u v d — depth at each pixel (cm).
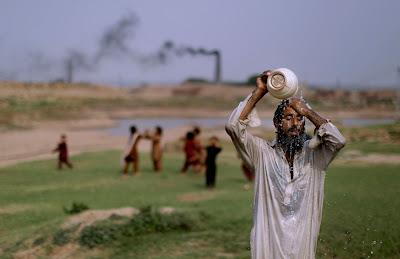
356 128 2025
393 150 1741
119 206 2111
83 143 6406
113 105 14450
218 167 3647
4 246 1509
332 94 16988
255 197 659
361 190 1411
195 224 1633
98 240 1479
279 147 652
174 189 2708
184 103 15700
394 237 1262
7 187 2639
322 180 643
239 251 1400
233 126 653
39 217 1909
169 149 4700
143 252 1412
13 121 9119
